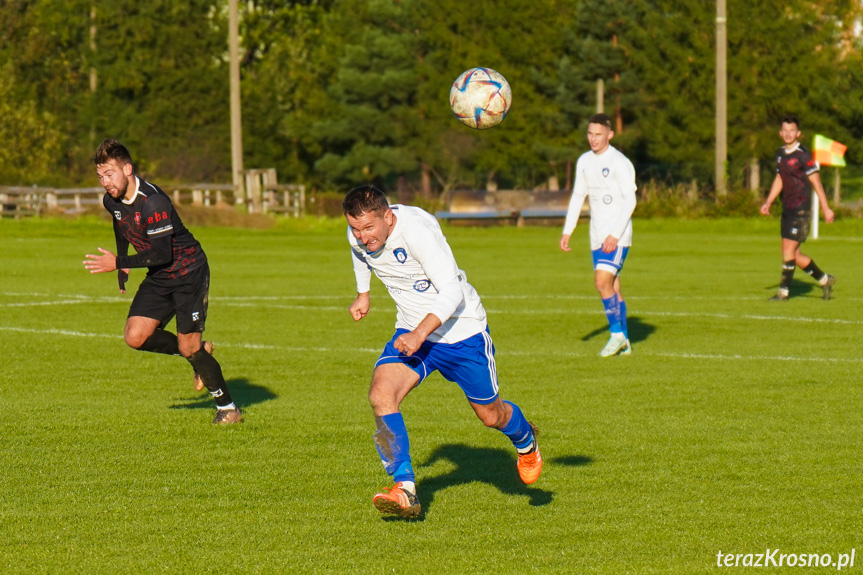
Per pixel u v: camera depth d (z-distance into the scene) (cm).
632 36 13075
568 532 1253
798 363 2483
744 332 3031
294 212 10619
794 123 3669
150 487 1434
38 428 1784
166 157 14300
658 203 9975
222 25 15925
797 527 1270
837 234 8150
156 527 1266
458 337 1320
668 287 4328
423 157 14138
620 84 13350
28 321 3192
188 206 8975
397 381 1309
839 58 12556
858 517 1308
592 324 3206
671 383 2230
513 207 9712
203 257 1783
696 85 12388
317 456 1608
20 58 14975
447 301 1256
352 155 14262
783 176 3725
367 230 1259
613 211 2597
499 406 1358
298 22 16550
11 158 12862
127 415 1897
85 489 1423
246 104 14988
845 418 1875
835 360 2522
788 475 1498
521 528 1269
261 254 6153
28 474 1496
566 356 2609
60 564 1142
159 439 1712
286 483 1458
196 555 1172
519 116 14000
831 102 12088
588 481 1471
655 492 1416
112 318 3278
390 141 14625
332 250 6481
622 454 1620
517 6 14262
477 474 1513
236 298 3897
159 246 1691
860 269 5106
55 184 11769
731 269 5169
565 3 14812
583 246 6950
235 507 1348
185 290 1761
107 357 2552
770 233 8306
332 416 1897
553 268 5247
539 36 14325
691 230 8731
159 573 1118
